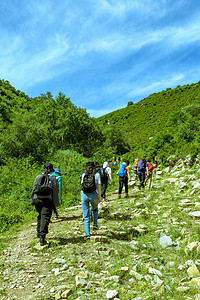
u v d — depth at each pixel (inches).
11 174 503.8
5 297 106.7
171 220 221.0
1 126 1227.2
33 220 289.0
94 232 193.9
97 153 880.9
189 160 491.8
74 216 280.1
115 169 789.2
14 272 132.5
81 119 1392.7
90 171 187.2
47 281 120.6
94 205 191.8
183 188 342.6
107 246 163.3
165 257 151.8
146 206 284.8
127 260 143.5
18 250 171.5
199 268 133.5
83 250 157.3
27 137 939.3
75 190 446.3
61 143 1325.0
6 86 3181.6
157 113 3858.3
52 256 152.2
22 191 415.5
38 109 1523.1
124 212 271.0
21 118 1062.4
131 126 3735.2
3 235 229.6
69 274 126.7
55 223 248.1
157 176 523.5
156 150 730.2
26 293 110.1
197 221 209.0
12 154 926.4
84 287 113.3
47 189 174.7
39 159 954.1
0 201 393.7
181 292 109.7
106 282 117.3
